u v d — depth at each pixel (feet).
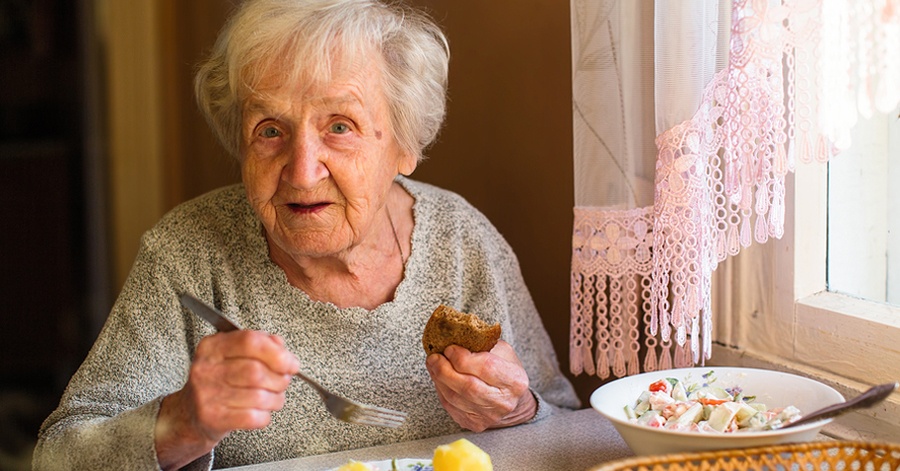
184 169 11.09
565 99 5.41
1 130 10.30
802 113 3.51
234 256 4.37
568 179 5.46
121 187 11.12
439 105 4.53
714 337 4.65
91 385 4.08
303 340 4.30
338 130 3.93
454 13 6.34
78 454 3.59
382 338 4.37
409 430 4.41
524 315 5.01
